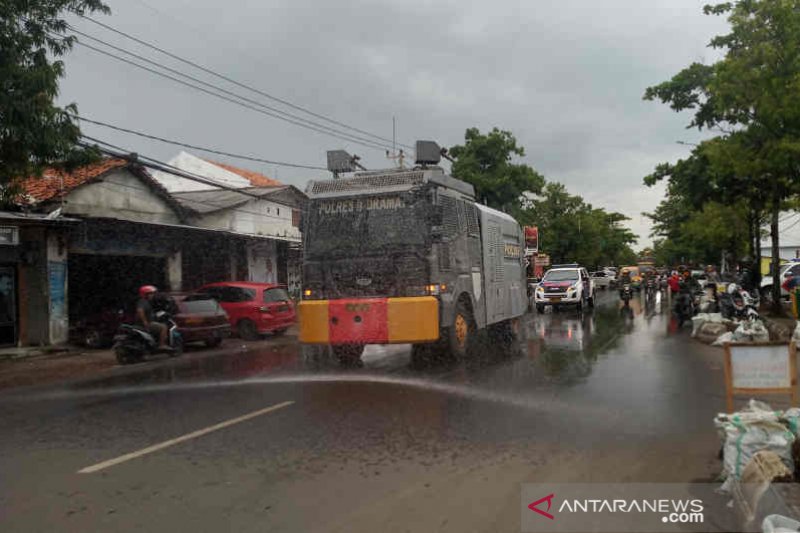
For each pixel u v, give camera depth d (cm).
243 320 1817
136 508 446
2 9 1127
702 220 3769
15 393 1011
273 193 2764
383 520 416
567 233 6103
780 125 1691
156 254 2139
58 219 1580
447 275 1087
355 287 1063
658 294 4012
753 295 2055
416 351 1149
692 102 2162
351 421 688
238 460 554
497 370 1033
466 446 579
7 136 1150
